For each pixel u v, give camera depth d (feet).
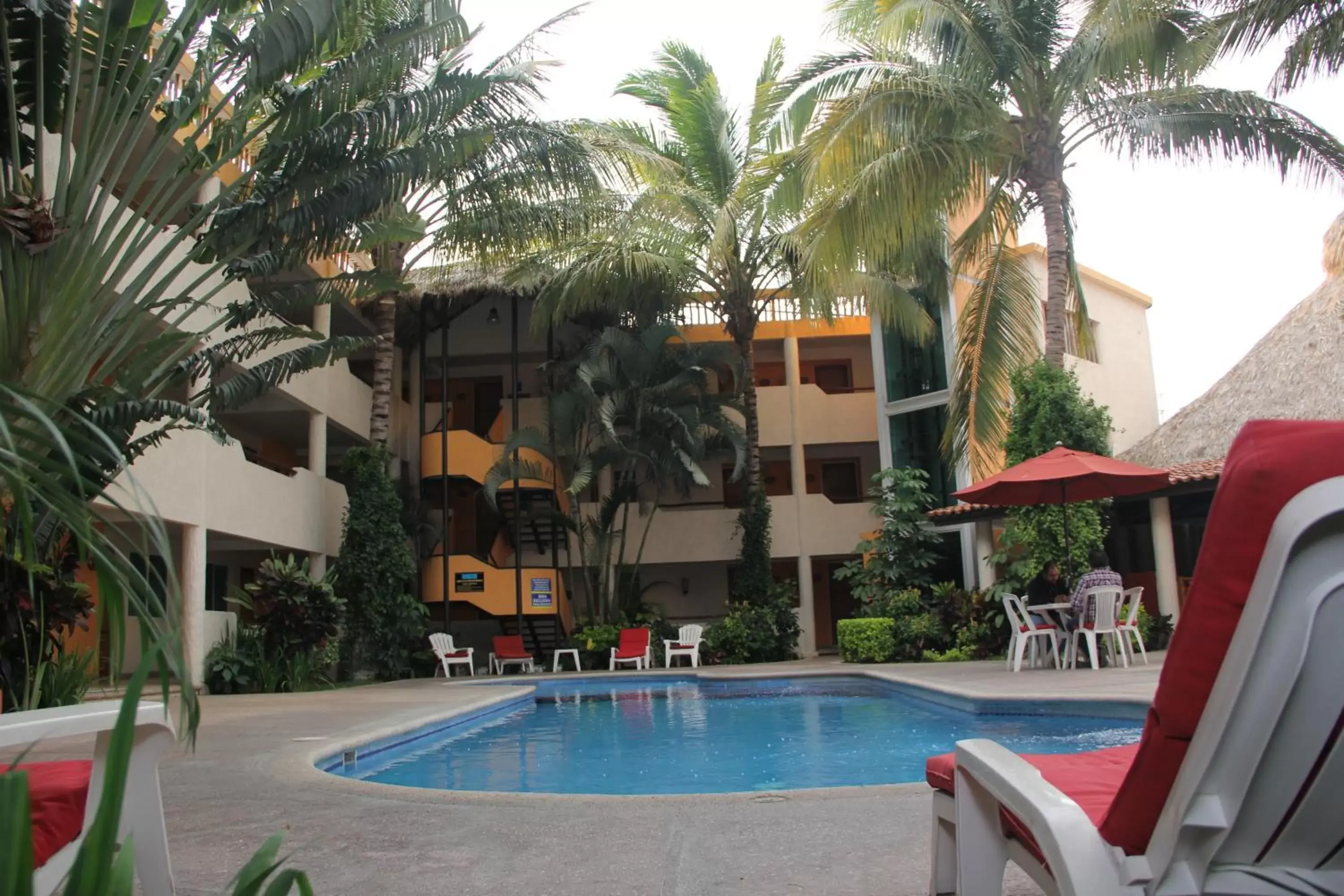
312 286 34.73
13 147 22.02
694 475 69.67
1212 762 4.70
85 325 22.18
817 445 86.02
